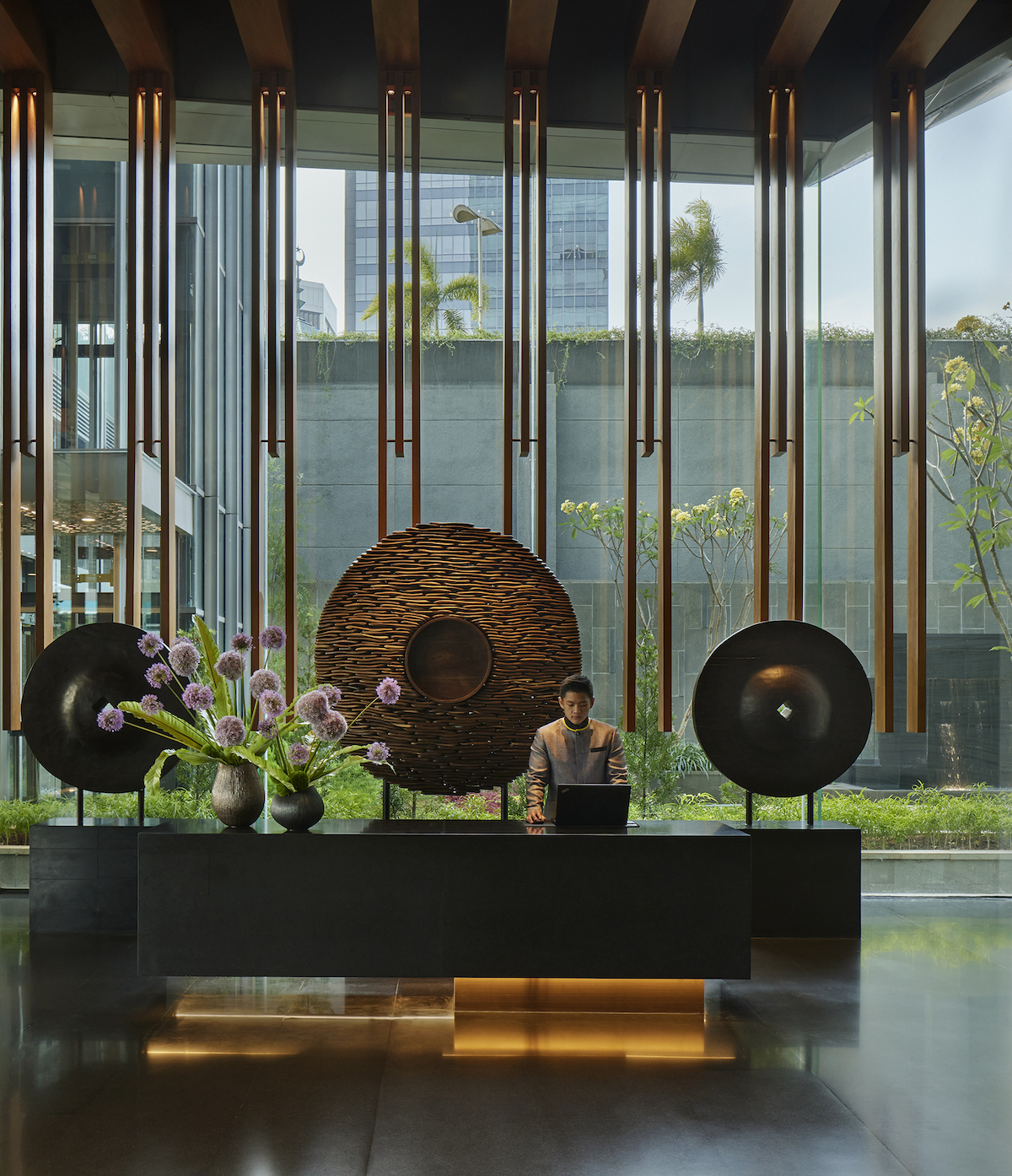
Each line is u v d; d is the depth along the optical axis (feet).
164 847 11.96
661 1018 12.17
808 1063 10.69
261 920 11.92
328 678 15.60
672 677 19.44
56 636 19.13
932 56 17.90
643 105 18.28
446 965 11.93
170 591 17.94
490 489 19.34
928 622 19.29
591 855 12.01
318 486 19.31
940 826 19.27
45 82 18.01
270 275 18.02
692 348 19.79
